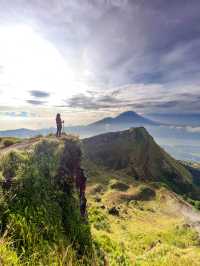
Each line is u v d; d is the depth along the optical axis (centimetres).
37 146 1708
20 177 1304
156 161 19950
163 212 9938
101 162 18788
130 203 10912
